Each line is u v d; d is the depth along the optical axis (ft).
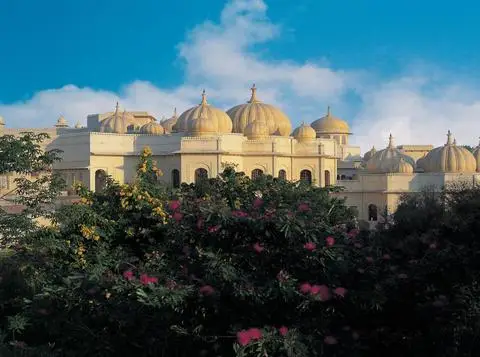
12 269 60.13
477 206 41.81
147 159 59.21
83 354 42.55
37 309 44.70
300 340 31.81
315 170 202.08
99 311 41.52
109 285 39.11
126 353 41.06
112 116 234.79
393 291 37.45
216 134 194.80
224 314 35.32
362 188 201.67
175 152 184.55
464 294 36.01
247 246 35.94
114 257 47.73
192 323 36.37
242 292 32.50
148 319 38.93
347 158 296.71
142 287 33.40
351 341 35.24
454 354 36.09
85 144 193.67
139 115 268.62
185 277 35.99
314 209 37.29
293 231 33.17
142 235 51.52
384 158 210.59
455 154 200.23
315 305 34.37
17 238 58.44
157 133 221.46
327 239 34.32
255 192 48.32
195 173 183.32
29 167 63.05
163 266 40.60
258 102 232.73
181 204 41.14
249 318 34.37
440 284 37.91
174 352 40.55
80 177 193.67
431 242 39.65
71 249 52.31
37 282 54.60
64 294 42.16
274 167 192.34
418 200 59.00
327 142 214.28
